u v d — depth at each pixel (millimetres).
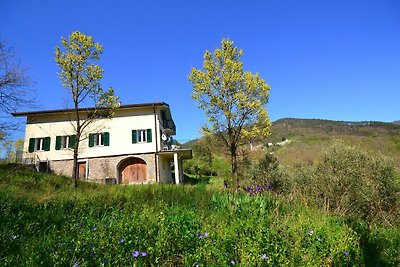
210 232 5434
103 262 4031
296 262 4520
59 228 5988
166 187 12156
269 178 16047
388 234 6930
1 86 14867
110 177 30969
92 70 21047
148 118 32375
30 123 32156
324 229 6047
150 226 5555
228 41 22141
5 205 7352
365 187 10680
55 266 3926
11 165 20141
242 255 4387
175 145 37594
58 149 31469
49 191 12266
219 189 11430
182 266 4410
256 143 22781
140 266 4031
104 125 32062
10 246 4730
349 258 4746
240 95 21234
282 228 5852
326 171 12094
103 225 5629
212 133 22062
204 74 22000
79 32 20859
